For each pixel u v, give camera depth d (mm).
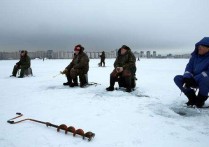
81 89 7301
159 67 22047
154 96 6102
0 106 5000
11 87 7887
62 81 9703
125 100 5566
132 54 6961
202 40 4711
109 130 3512
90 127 3641
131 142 3074
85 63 7730
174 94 6391
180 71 15945
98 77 11297
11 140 3129
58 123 3826
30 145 2971
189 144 3016
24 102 5383
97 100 5562
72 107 4875
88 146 2943
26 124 3766
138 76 11961
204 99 4797
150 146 2953
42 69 19000
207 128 3611
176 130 3518
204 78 4590
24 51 11859
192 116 4262
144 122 3885
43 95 6266
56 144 2998
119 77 7141
